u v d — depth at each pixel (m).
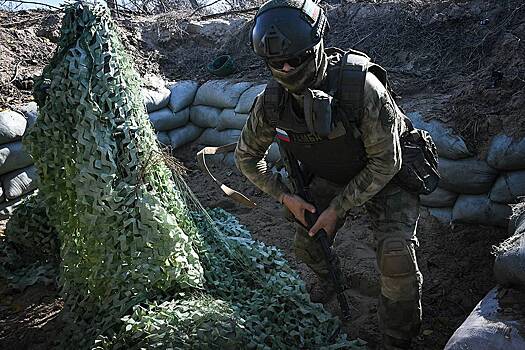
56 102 2.81
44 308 3.35
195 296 2.75
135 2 10.91
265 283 3.02
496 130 3.81
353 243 4.03
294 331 2.64
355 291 3.52
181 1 11.59
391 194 2.52
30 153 2.93
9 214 4.38
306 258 3.07
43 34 6.51
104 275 2.73
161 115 5.69
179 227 2.98
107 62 2.86
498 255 2.28
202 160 2.92
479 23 5.41
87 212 2.74
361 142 2.29
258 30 2.09
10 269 3.72
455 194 3.99
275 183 2.67
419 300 2.56
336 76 2.18
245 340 2.44
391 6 6.20
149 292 2.72
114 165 2.78
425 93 4.89
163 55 7.05
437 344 2.93
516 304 2.08
